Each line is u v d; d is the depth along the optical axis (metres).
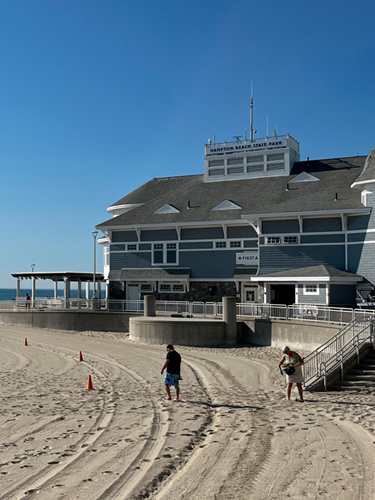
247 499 8.88
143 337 36.16
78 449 11.95
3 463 10.98
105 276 53.12
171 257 46.06
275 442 12.29
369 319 23.02
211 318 37.50
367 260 36.66
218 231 44.72
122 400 17.69
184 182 56.16
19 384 21.06
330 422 14.20
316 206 38.72
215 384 21.17
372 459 10.91
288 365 17.47
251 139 51.28
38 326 46.34
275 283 39.03
